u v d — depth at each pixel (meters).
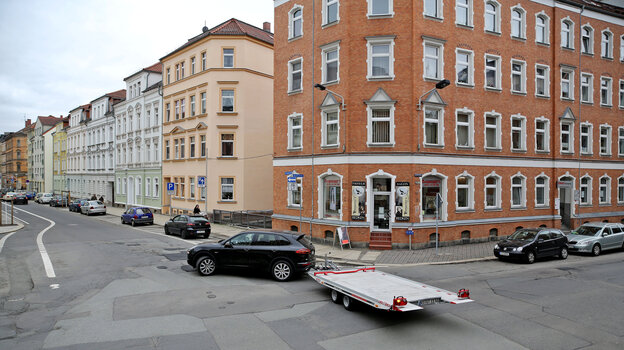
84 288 11.32
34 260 15.47
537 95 22.88
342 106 19.02
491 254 17.27
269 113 31.55
